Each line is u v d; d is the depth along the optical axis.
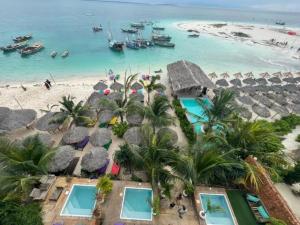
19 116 20.94
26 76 35.19
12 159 12.33
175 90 27.11
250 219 12.66
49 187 13.66
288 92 31.95
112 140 20.38
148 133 14.37
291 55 55.06
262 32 89.06
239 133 15.11
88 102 24.73
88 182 14.26
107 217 12.30
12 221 10.69
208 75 36.72
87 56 45.81
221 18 154.75
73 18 94.31
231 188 14.39
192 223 12.28
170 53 51.28
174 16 138.62
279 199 12.27
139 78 35.66
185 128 21.33
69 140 18.42
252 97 29.58
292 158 18.06
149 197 13.80
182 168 11.94
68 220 12.01
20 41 53.34
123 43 54.53
